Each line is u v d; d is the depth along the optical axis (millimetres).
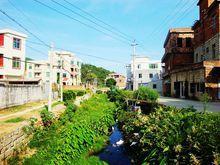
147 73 73812
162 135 9023
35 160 10539
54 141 12523
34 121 14594
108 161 11750
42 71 73000
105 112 22719
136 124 14148
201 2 36531
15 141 11531
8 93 23734
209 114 9453
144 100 24562
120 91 39094
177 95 42500
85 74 116375
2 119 16188
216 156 6359
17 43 39406
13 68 38500
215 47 30234
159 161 8078
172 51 47188
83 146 12398
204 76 28562
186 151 7473
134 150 12281
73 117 20125
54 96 40531
